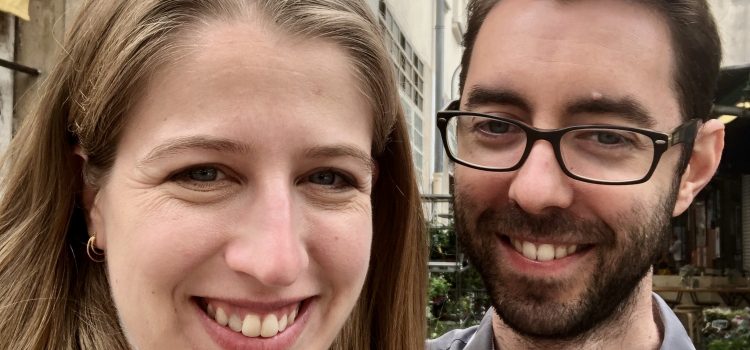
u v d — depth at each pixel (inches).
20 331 12.9
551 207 15.1
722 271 94.3
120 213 11.2
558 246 15.5
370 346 17.2
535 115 15.3
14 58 41.7
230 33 10.7
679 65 15.3
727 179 97.1
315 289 12.0
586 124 15.0
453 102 18.6
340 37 11.7
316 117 11.2
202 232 10.8
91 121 11.5
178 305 11.1
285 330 11.8
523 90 15.3
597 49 14.7
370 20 12.9
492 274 16.3
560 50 14.9
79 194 13.0
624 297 15.6
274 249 10.7
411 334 17.0
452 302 51.6
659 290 77.5
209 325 11.4
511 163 15.8
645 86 14.8
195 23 10.8
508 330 17.2
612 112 14.8
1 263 13.2
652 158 15.0
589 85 14.7
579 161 15.1
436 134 89.4
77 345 13.1
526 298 15.8
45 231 13.0
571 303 15.5
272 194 10.9
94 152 11.7
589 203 15.0
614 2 14.8
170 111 10.7
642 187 15.0
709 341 58.9
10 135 41.0
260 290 11.1
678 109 15.4
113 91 11.1
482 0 16.7
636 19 14.8
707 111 16.4
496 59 15.8
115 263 11.4
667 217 15.6
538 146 15.1
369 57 12.4
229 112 10.6
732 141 75.0
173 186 10.8
